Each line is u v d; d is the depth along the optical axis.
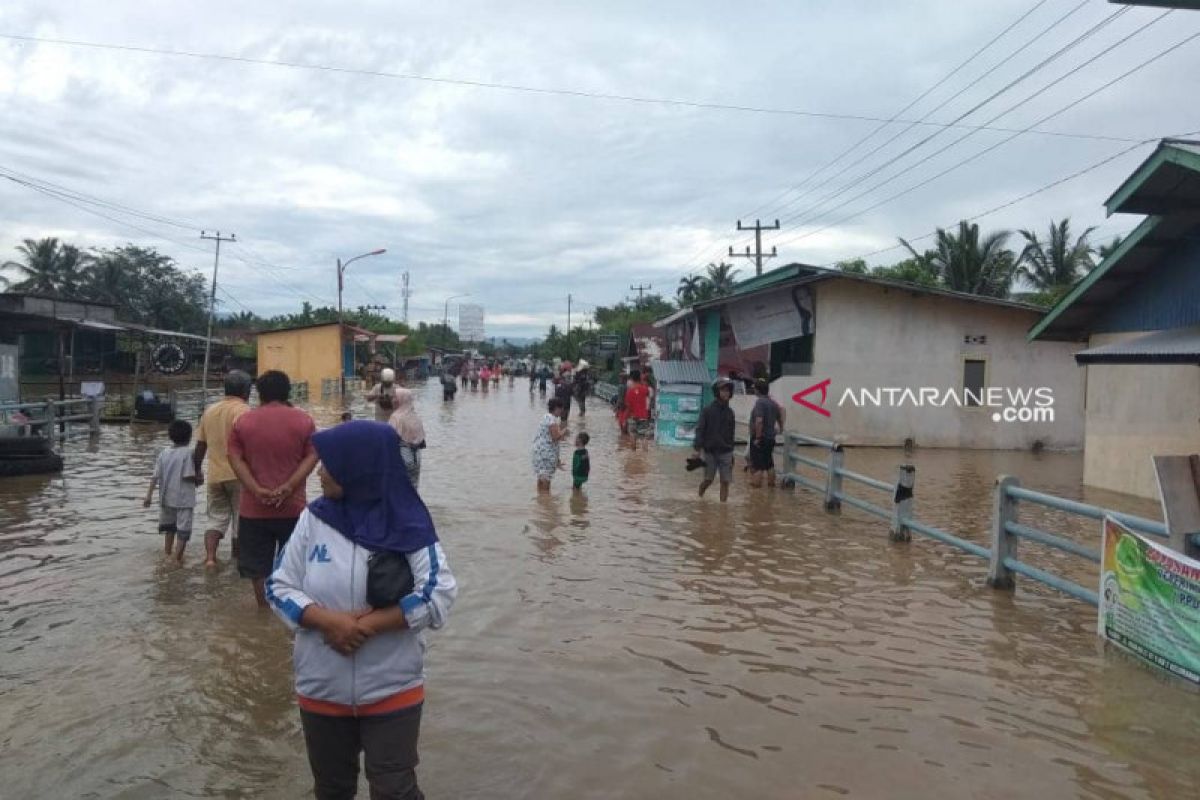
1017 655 5.71
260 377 6.38
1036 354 20.50
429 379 70.81
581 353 64.19
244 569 6.32
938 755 4.26
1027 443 20.50
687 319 23.80
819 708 4.81
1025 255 42.69
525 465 15.36
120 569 7.46
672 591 7.16
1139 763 4.20
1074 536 10.11
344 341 47.12
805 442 12.87
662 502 11.68
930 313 20.41
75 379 38.75
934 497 12.87
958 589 7.36
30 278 61.75
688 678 5.23
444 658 5.48
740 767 4.11
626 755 4.21
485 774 3.99
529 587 7.17
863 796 3.86
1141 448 12.98
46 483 12.34
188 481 7.63
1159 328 11.98
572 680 5.16
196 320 70.94
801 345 21.19
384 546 3.06
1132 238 11.44
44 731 4.34
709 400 19.97
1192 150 8.70
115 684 4.95
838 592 7.22
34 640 5.65
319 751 3.14
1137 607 5.59
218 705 4.69
